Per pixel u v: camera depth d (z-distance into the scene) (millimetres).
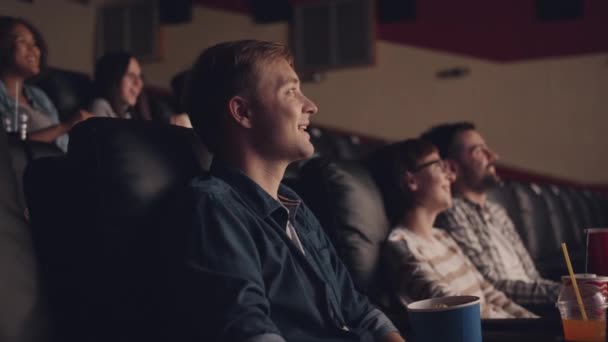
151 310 1102
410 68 6332
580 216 4438
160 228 1113
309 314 1153
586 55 5898
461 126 2445
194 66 1313
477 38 6176
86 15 5609
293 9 6652
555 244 3791
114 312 1084
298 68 6625
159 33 6859
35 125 2648
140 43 6895
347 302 1360
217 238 1075
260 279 1087
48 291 1033
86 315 1088
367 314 1369
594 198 5078
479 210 2389
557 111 5965
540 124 6004
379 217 1788
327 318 1188
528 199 3680
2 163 1076
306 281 1194
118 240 1083
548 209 3869
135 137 1158
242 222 1141
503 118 6098
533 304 2088
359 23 6453
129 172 1113
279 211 1233
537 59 6031
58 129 2504
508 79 6102
